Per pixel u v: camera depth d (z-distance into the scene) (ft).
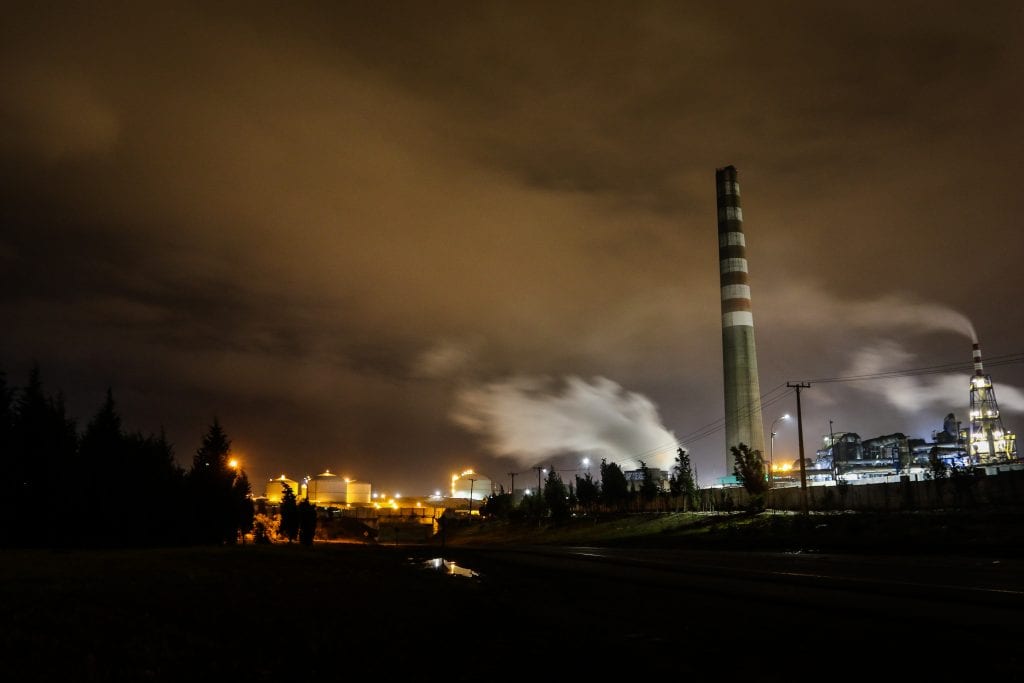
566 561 181.06
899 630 59.57
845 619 66.74
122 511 199.93
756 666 50.47
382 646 58.29
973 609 67.56
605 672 50.96
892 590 83.61
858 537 176.14
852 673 46.93
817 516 219.82
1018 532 147.95
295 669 48.85
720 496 323.78
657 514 333.83
